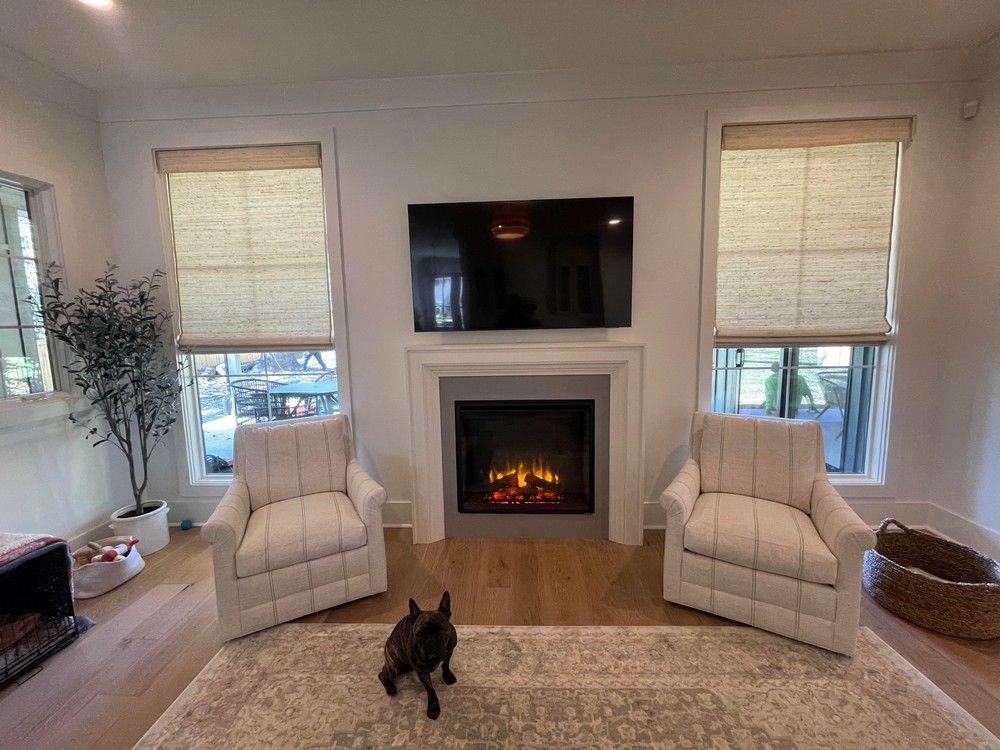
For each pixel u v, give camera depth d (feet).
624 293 8.56
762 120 8.24
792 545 5.87
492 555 8.38
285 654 5.89
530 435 9.23
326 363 9.99
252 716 4.96
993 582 6.71
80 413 8.56
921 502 9.00
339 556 6.67
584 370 8.50
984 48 7.77
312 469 7.91
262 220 9.11
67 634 6.18
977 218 8.01
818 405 9.66
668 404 9.02
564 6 6.57
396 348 9.12
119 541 8.09
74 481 8.43
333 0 6.31
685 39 7.47
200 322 9.36
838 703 5.03
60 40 7.12
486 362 8.54
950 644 5.94
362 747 4.58
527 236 8.47
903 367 8.70
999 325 7.72
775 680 5.35
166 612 6.82
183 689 5.37
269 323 9.32
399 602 7.01
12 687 5.43
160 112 8.79
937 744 4.55
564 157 8.54
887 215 8.48
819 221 8.58
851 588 5.55
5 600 5.75
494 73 8.38
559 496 9.29
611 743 4.58
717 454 7.68
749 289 8.80
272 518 6.83
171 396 8.83
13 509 7.44
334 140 8.68
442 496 9.02
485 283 8.62
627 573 7.73
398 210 8.79
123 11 6.43
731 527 6.28
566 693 5.21
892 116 8.15
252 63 7.90
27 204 8.04
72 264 8.38
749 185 8.60
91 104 8.69
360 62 7.95
